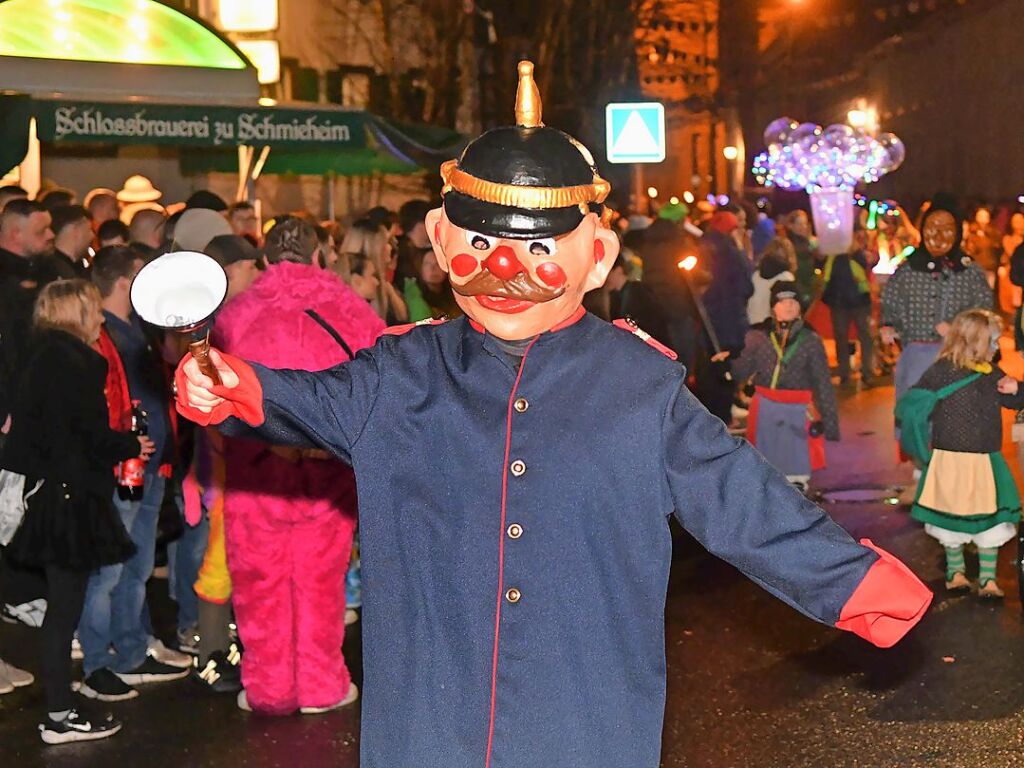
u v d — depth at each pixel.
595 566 3.05
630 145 16.08
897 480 11.62
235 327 5.91
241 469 6.20
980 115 23.92
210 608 6.86
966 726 6.29
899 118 29.12
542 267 3.05
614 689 3.06
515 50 23.64
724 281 14.05
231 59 11.54
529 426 3.06
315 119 10.82
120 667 6.98
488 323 3.10
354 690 6.66
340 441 3.08
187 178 13.97
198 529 7.35
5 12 11.03
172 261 2.76
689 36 37.19
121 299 7.02
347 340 5.95
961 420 8.19
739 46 37.22
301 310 5.91
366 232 8.80
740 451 3.06
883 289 10.94
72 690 6.36
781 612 8.16
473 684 3.04
